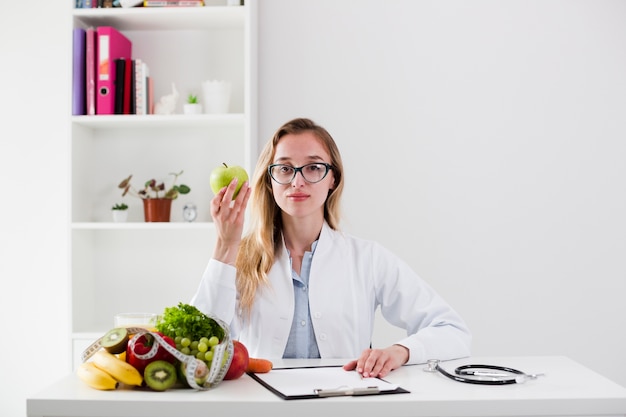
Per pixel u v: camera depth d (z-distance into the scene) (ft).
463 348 6.00
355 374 5.17
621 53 10.18
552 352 10.19
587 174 10.19
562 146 10.20
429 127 10.19
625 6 10.14
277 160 6.40
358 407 4.40
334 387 4.72
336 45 10.21
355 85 10.21
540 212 10.20
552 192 10.20
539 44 10.19
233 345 4.99
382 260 6.81
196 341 4.78
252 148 9.46
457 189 10.19
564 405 4.48
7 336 10.47
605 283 10.18
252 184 6.70
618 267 10.18
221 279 5.93
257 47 10.19
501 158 10.19
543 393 4.61
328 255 6.65
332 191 6.85
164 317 4.87
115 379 4.66
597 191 10.19
